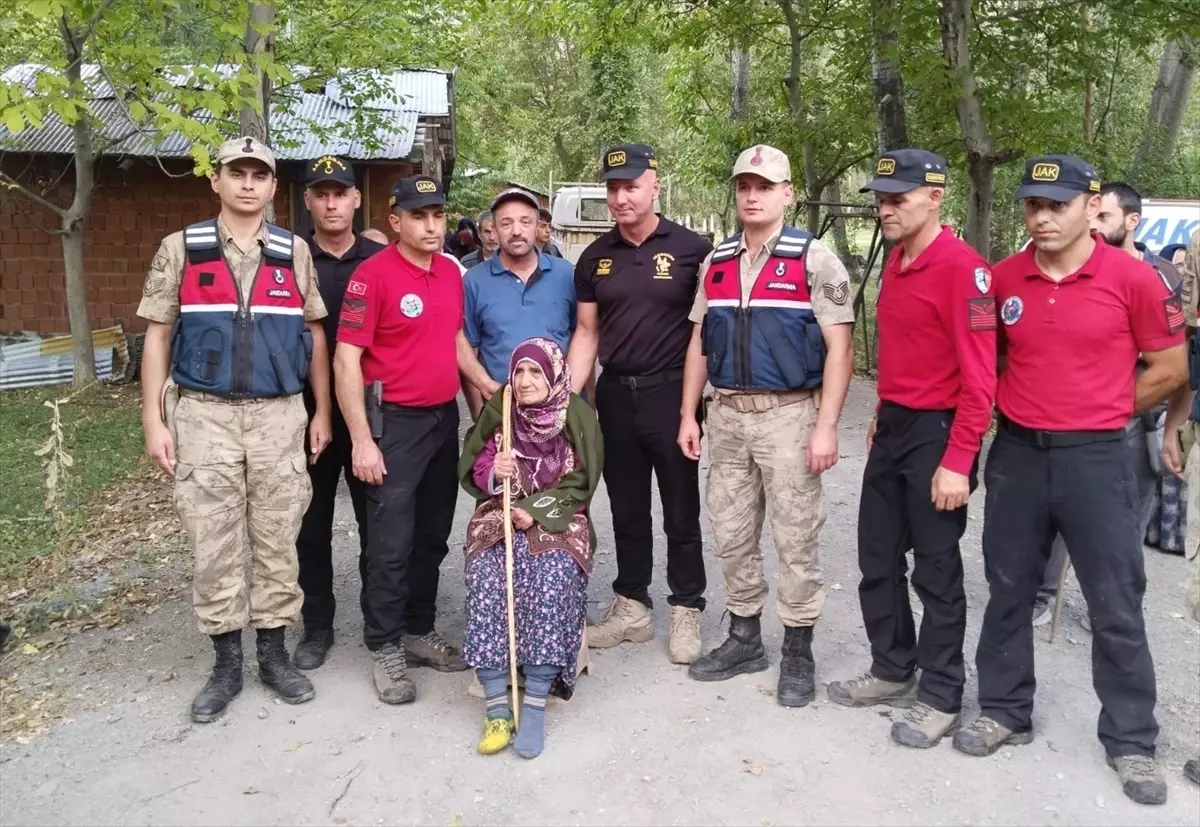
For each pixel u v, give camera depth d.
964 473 3.21
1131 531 3.12
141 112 5.56
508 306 4.06
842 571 5.21
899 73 9.54
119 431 9.44
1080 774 3.22
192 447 3.55
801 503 3.64
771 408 3.64
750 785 3.18
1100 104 13.45
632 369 3.96
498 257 4.12
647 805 3.09
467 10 11.07
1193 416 3.27
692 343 3.90
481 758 3.38
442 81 14.98
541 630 3.45
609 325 3.98
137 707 3.79
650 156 3.80
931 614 3.44
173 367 3.60
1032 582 3.31
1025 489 3.22
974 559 5.36
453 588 5.05
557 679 3.61
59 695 3.92
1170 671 4.00
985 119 9.09
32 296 12.88
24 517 6.80
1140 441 4.43
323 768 3.33
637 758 3.35
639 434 4.01
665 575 5.20
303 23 10.10
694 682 3.92
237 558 3.68
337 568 5.37
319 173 3.95
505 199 3.91
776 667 4.05
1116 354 3.10
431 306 3.80
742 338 3.62
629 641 4.32
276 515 3.70
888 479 3.53
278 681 3.82
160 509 6.90
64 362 12.61
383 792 3.19
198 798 3.16
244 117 7.27
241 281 3.55
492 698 3.47
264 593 3.79
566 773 3.28
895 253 3.46
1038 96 9.94
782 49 13.94
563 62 33.75
